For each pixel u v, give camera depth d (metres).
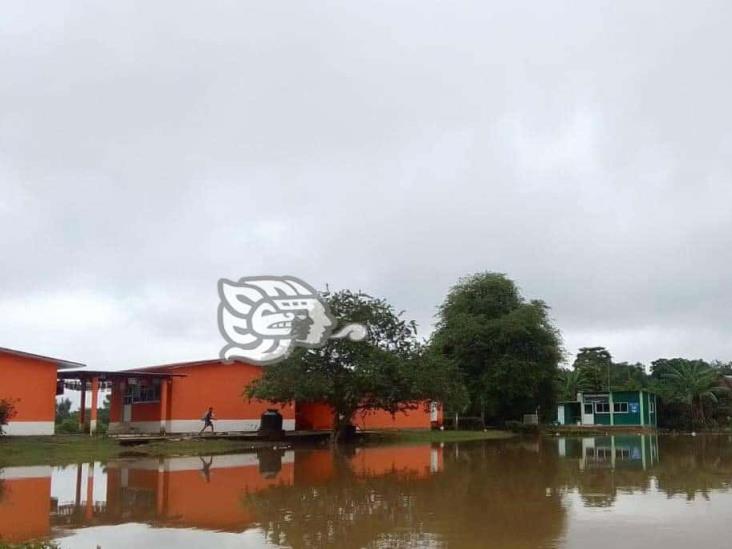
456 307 49.19
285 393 30.25
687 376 61.25
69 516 11.94
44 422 26.61
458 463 22.06
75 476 17.69
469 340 45.72
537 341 45.59
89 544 9.71
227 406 33.81
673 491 14.91
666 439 41.31
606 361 85.44
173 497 14.04
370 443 32.47
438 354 36.16
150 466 20.39
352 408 31.53
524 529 10.48
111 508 12.72
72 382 31.88
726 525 10.74
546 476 18.02
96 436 27.53
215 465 20.83
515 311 46.75
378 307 32.72
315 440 33.38
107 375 29.97
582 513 11.91
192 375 32.94
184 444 27.05
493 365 45.06
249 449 27.75
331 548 9.38
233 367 34.25
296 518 11.66
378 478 17.42
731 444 35.09
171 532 10.55
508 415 48.41
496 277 49.91
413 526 10.83
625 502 13.23
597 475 18.31
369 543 9.62
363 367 30.42
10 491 14.90
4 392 25.61
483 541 9.64
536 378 44.53
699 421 59.62
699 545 9.31
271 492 14.77
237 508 12.70
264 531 10.57
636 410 58.72
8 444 23.23
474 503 13.18
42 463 20.92
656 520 11.19
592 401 60.72
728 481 16.88
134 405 34.62
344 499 13.77
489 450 28.69
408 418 42.31
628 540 9.64
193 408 32.75
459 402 34.66
